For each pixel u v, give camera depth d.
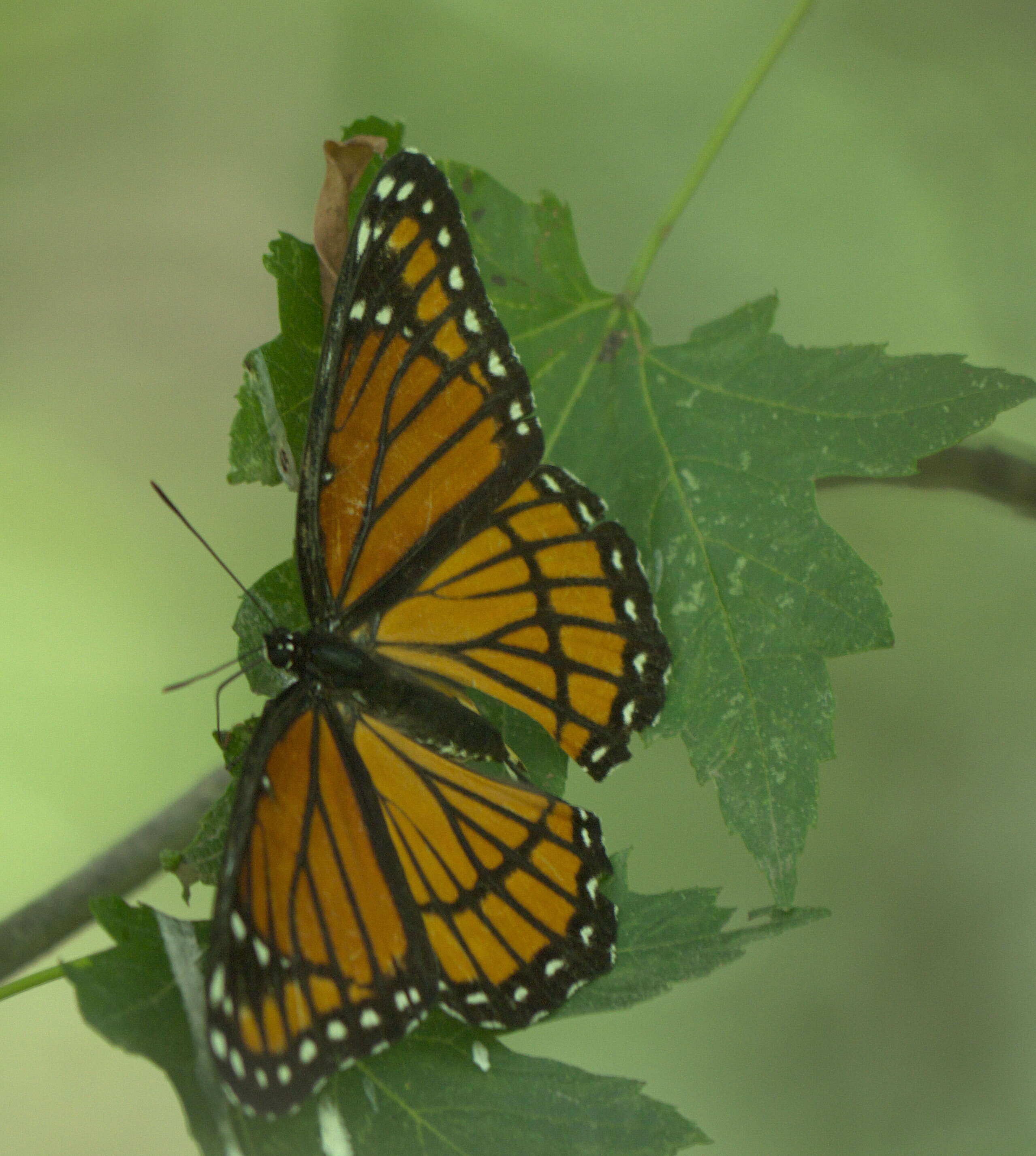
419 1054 0.93
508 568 0.94
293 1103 0.91
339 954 0.92
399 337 0.94
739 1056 1.04
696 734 0.94
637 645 0.94
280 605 0.94
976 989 1.04
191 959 0.92
